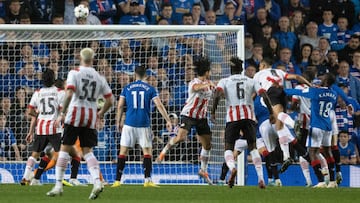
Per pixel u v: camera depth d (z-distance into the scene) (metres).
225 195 29.62
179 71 47.53
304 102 39.16
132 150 46.31
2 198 26.88
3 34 45.59
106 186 36.94
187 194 30.14
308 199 27.58
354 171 44.94
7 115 45.75
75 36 46.03
